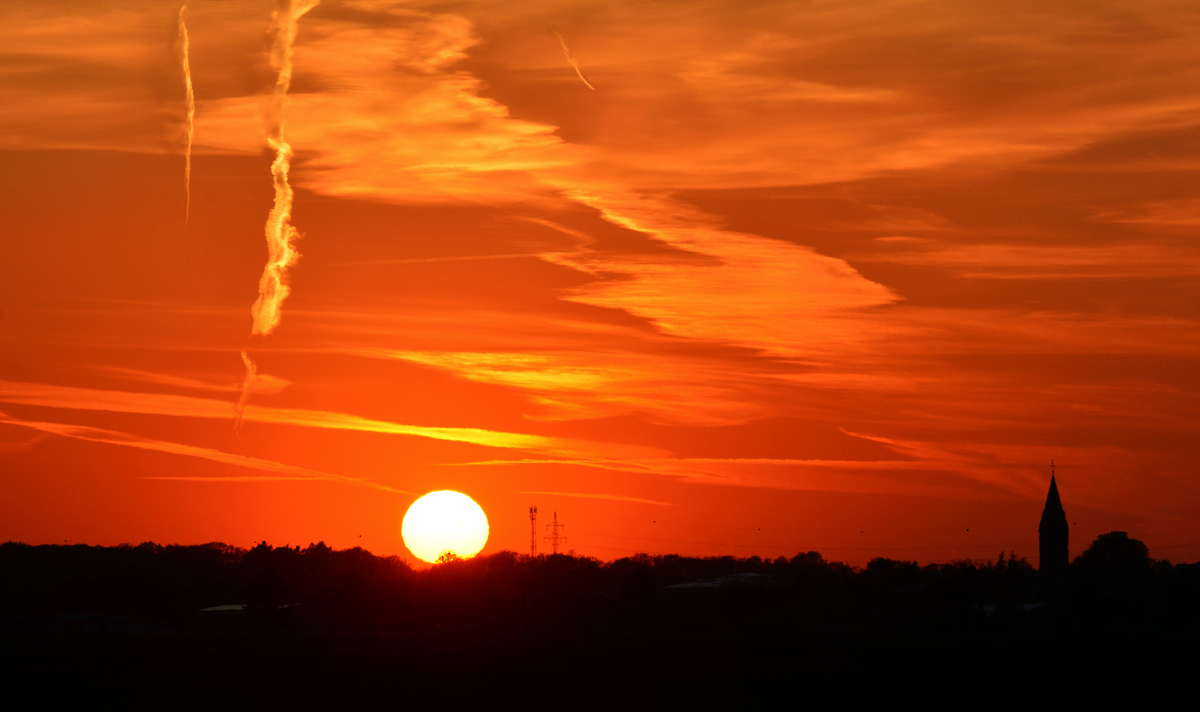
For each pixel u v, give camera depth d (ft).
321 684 280.92
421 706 238.07
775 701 249.96
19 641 465.47
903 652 399.85
